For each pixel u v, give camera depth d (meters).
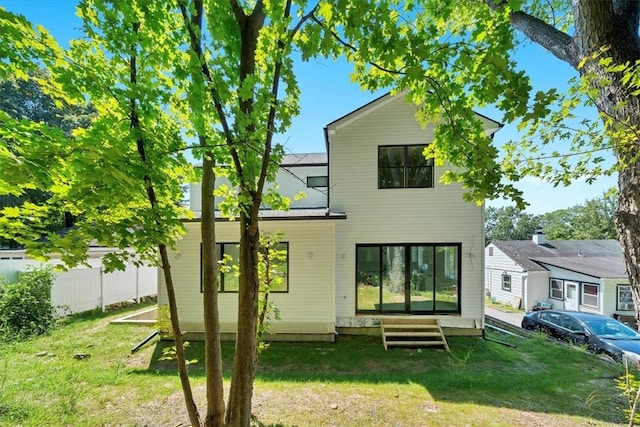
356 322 9.33
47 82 2.78
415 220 9.48
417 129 9.57
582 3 2.88
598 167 3.09
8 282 9.11
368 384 5.70
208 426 3.38
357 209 9.64
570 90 2.88
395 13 2.91
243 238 3.07
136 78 2.91
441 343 8.14
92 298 11.35
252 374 3.16
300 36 2.96
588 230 36.91
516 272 22.11
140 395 5.14
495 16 2.75
